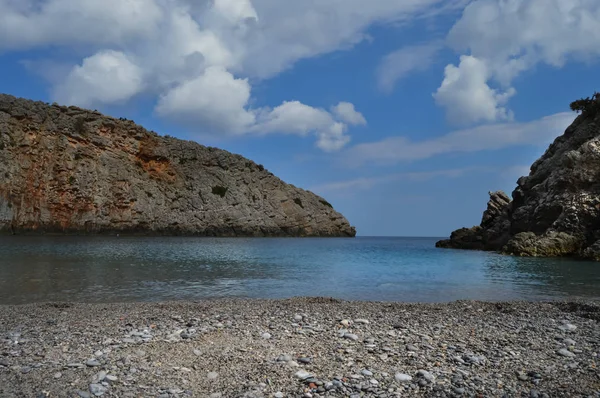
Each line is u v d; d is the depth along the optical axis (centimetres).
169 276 3369
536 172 7406
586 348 1151
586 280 3288
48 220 10400
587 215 5625
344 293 2594
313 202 15488
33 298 2277
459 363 1010
